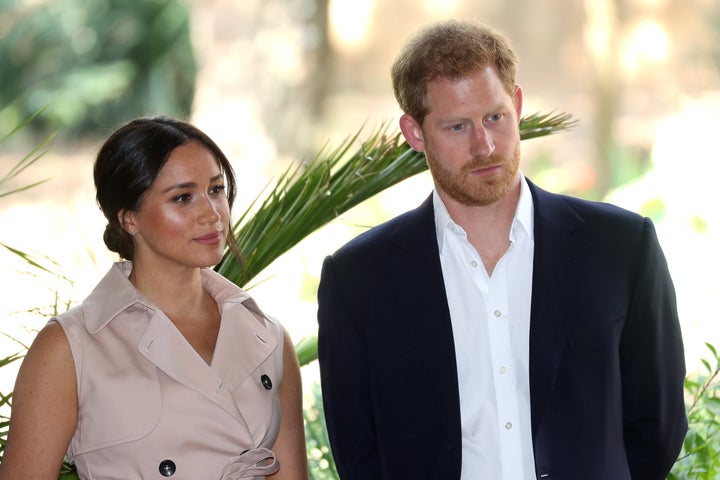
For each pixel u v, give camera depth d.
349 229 34.31
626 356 8.62
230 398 8.22
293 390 8.80
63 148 55.38
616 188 41.06
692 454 10.55
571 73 62.06
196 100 37.97
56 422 7.77
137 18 56.47
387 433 8.63
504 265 8.50
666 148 32.22
